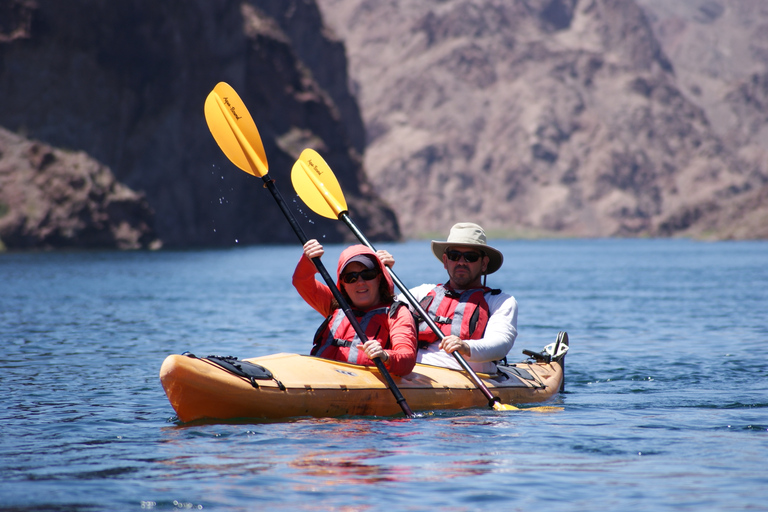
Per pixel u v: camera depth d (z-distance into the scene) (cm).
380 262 2073
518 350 3766
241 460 1512
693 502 1258
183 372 1772
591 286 9488
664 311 5925
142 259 18312
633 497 1286
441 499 1276
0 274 11444
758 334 4316
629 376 2833
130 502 1252
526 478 1395
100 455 1555
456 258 2231
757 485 1346
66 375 2783
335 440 1680
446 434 1753
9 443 1666
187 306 6356
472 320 2161
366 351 1941
